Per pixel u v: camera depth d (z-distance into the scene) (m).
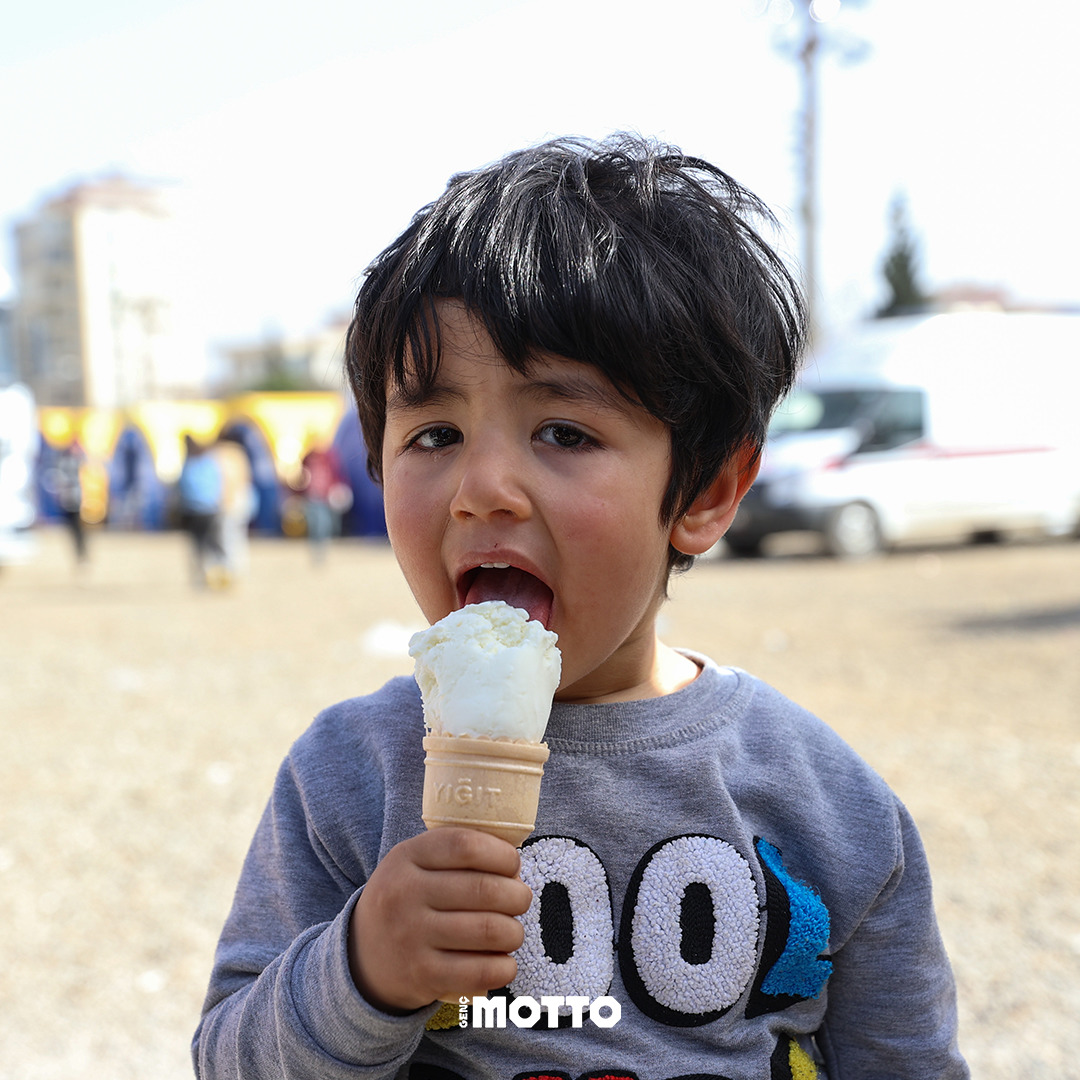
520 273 1.17
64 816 5.34
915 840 1.48
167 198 84.50
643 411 1.21
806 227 22.89
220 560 15.02
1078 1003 3.46
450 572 1.22
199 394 74.56
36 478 30.52
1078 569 14.63
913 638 9.62
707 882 1.33
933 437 16.16
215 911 4.22
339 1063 1.10
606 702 1.39
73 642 10.66
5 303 17.38
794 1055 1.39
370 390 1.35
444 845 1.05
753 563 15.91
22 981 3.70
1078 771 5.70
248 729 6.95
